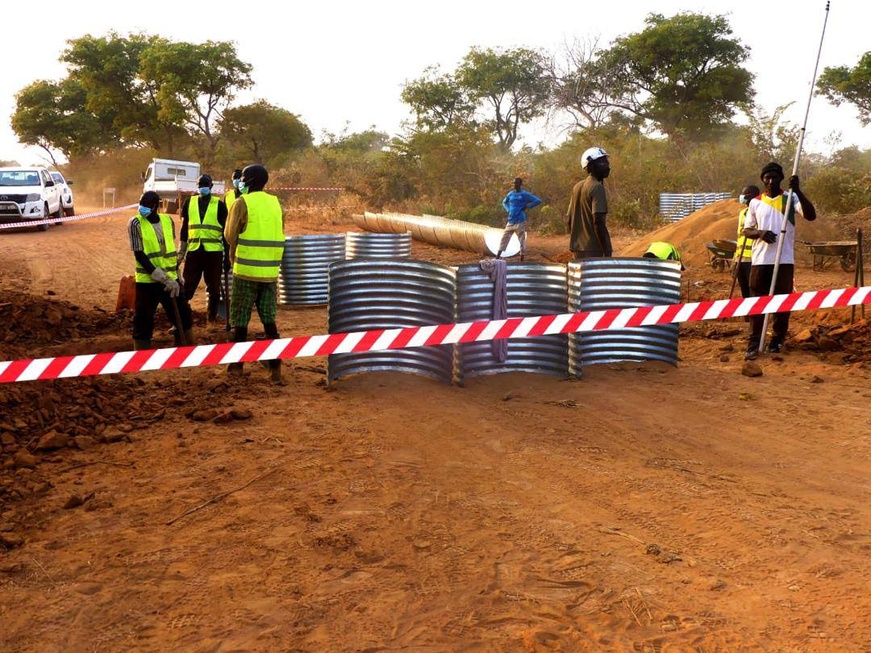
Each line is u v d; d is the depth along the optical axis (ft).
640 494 15.35
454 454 17.70
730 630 10.61
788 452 17.97
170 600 11.59
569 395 22.62
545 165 105.40
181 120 175.11
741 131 103.30
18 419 19.29
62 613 11.30
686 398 22.44
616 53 162.30
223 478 16.31
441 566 12.51
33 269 54.65
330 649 10.34
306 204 116.47
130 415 20.58
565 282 24.26
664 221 88.07
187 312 28.68
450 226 67.77
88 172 210.38
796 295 19.62
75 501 15.03
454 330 18.15
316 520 14.21
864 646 10.18
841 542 13.17
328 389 23.00
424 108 180.75
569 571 12.32
